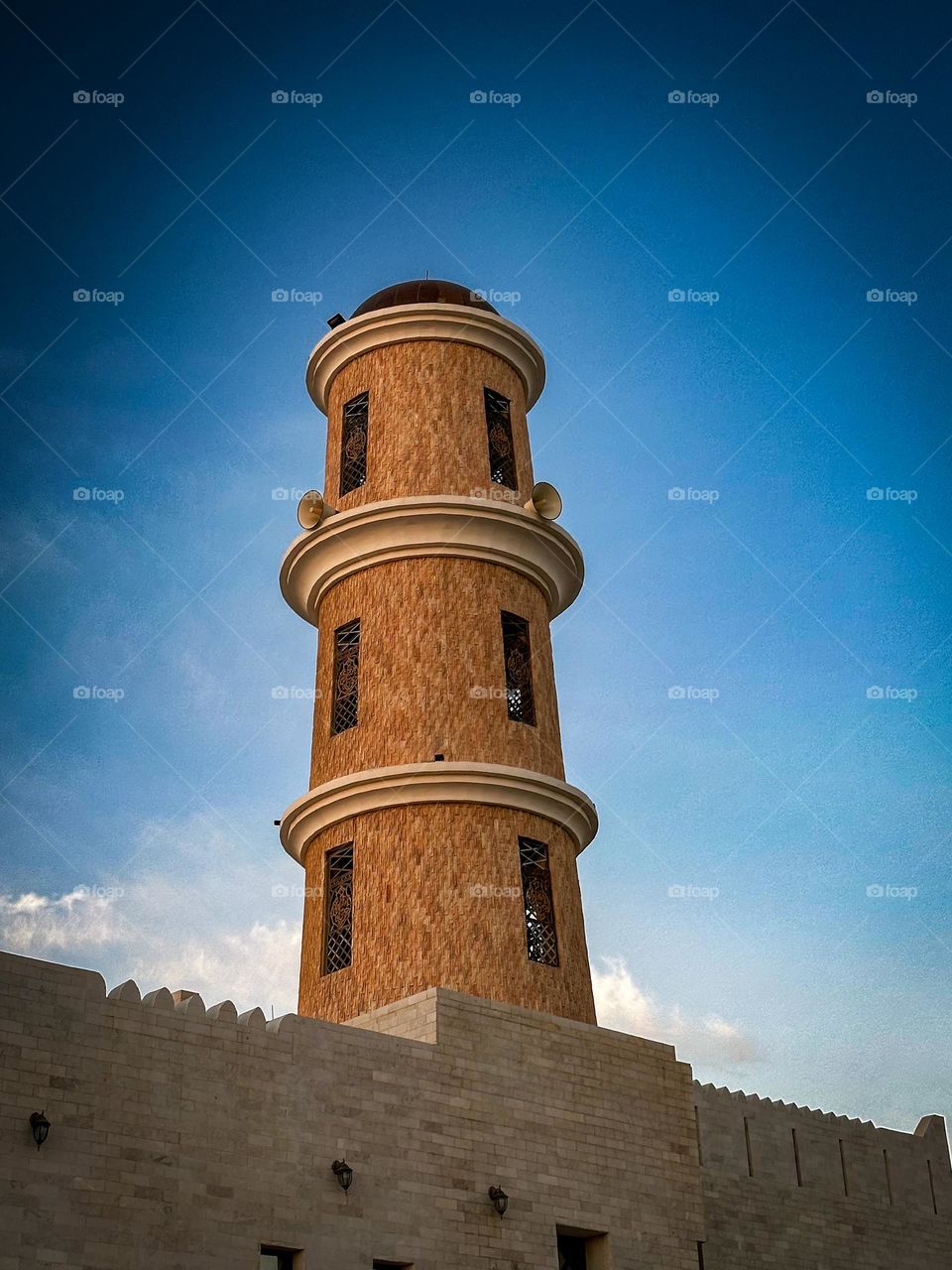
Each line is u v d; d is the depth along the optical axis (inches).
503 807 1317.7
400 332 1531.7
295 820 1359.5
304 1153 1013.8
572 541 1473.9
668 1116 1272.1
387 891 1278.3
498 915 1268.5
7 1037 909.8
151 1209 927.0
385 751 1339.8
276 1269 984.3
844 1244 1497.3
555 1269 1125.1
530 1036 1195.9
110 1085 940.0
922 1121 1697.8
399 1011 1172.5
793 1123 1517.0
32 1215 879.7
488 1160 1119.6
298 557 1457.9
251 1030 1021.2
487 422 1520.7
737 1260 1378.0
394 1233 1040.8
